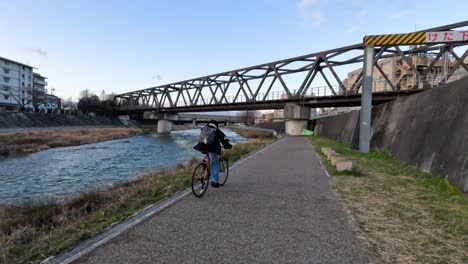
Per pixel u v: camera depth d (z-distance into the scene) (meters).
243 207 5.38
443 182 7.18
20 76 81.12
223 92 56.59
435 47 28.23
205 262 3.22
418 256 3.40
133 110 85.06
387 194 6.38
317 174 8.92
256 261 3.25
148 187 7.22
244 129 83.88
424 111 11.23
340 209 5.26
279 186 7.22
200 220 4.63
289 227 4.33
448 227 4.34
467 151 6.86
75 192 11.45
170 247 3.61
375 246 3.67
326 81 39.97
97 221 4.66
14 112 56.34
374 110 20.23
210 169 6.75
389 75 48.72
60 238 3.95
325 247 3.63
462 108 8.04
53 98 94.62
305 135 41.69
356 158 12.88
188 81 67.69
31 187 12.94
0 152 25.16
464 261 3.28
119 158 23.08
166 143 40.88
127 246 3.62
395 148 13.34
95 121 81.25
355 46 35.22
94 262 3.21
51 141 35.66
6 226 5.59
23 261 3.30
